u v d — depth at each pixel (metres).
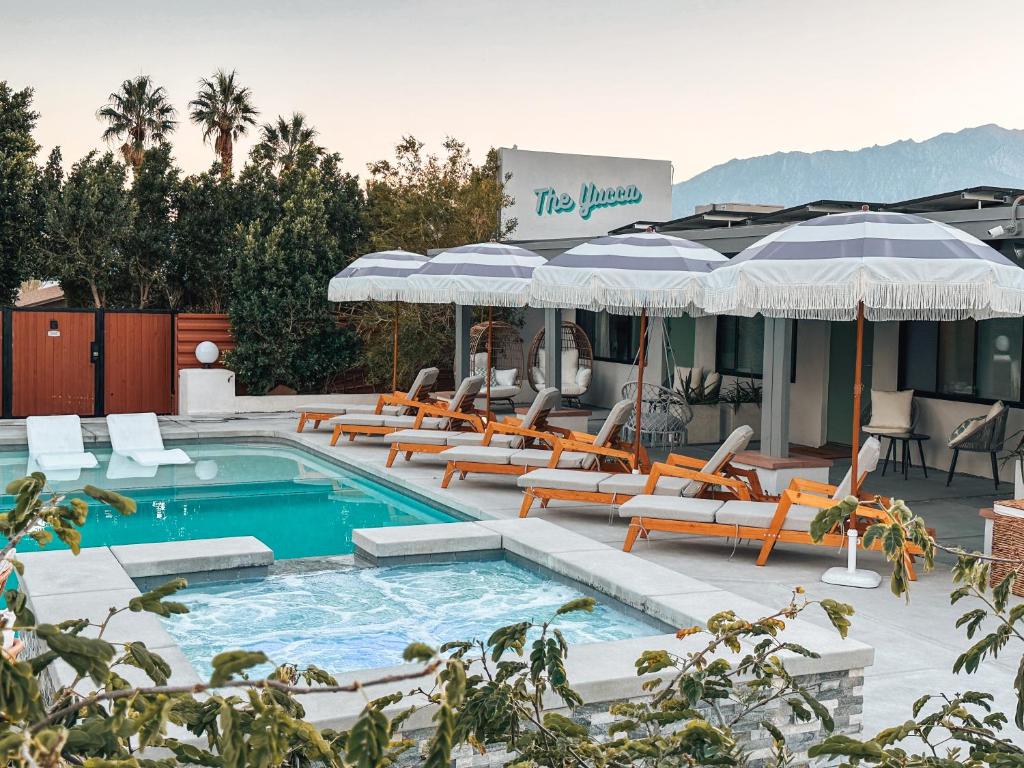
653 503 9.33
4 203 22.64
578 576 8.02
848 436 16.50
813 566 9.01
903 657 6.54
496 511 11.03
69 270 23.23
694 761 2.37
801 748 5.29
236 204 23.92
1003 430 12.77
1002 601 2.46
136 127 39.31
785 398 11.72
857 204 12.02
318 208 21.58
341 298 16.73
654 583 7.46
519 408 17.09
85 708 2.00
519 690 2.45
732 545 9.76
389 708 4.52
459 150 22.88
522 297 13.96
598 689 4.96
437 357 21.64
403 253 17.31
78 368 20.20
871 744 2.18
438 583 8.43
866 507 8.45
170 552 8.27
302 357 21.14
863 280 7.89
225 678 1.58
